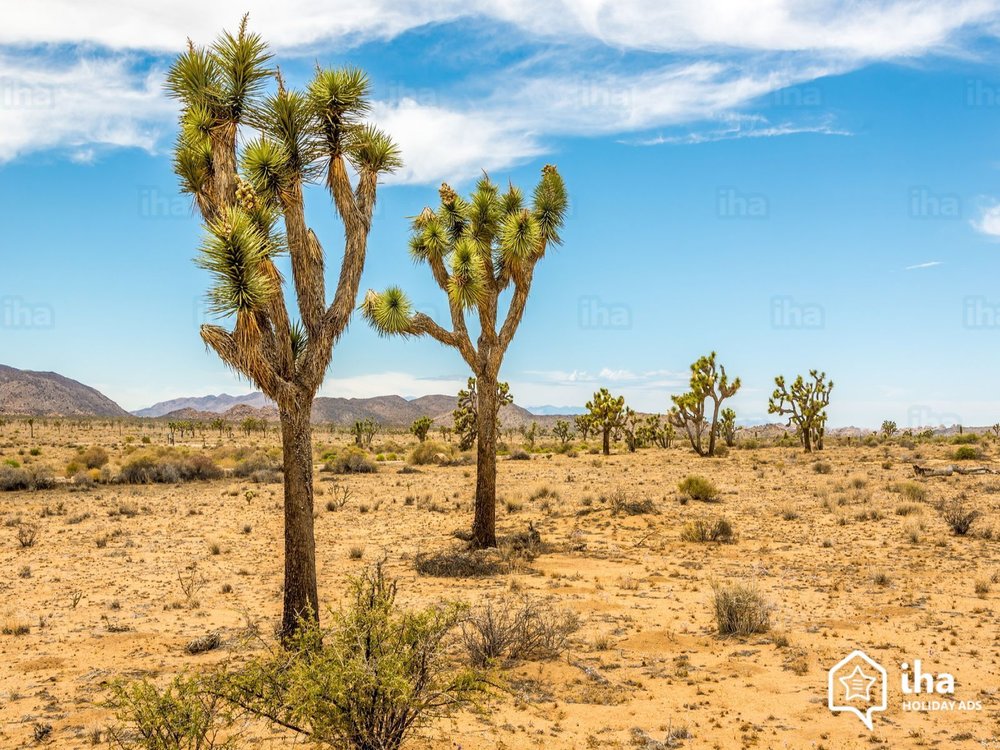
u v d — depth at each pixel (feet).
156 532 77.82
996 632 35.68
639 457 188.24
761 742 23.75
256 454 189.67
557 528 76.02
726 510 86.69
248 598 47.96
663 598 45.03
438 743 23.80
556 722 25.70
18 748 24.30
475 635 34.58
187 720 19.80
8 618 42.65
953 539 62.64
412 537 72.23
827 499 89.45
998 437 237.66
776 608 41.34
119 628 40.09
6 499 108.58
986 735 23.88
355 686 19.07
